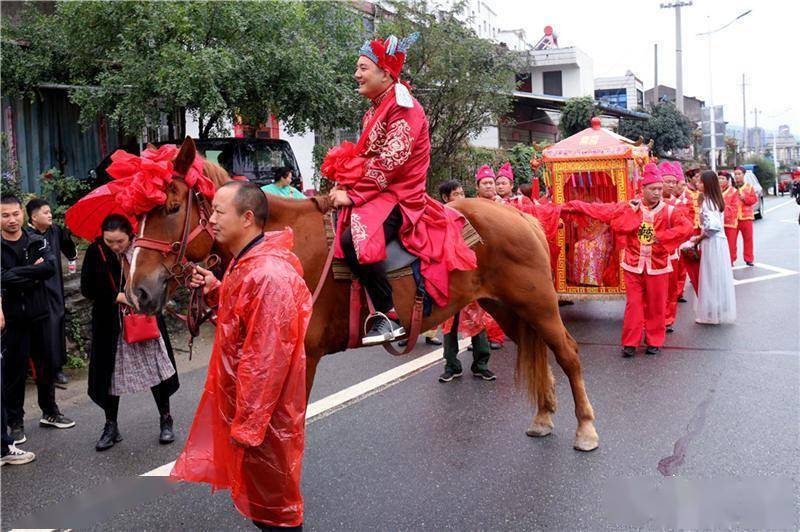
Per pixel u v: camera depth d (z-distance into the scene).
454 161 15.24
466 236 4.14
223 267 3.70
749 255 13.00
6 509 3.93
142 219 3.41
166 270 3.42
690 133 27.91
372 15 14.41
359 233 3.54
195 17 8.85
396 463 4.40
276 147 10.38
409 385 6.06
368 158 3.71
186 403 5.79
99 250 4.71
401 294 3.78
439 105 13.70
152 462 4.59
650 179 6.63
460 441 4.75
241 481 2.92
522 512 3.73
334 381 6.18
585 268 8.32
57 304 5.38
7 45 9.68
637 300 6.76
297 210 3.72
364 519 3.68
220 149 9.96
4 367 4.87
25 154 10.87
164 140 11.70
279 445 2.87
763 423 4.88
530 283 4.39
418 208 3.84
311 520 3.68
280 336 2.74
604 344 7.43
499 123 16.06
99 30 9.03
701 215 8.22
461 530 3.55
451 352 6.12
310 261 3.63
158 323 4.90
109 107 9.31
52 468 4.51
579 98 23.12
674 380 5.98
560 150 8.56
